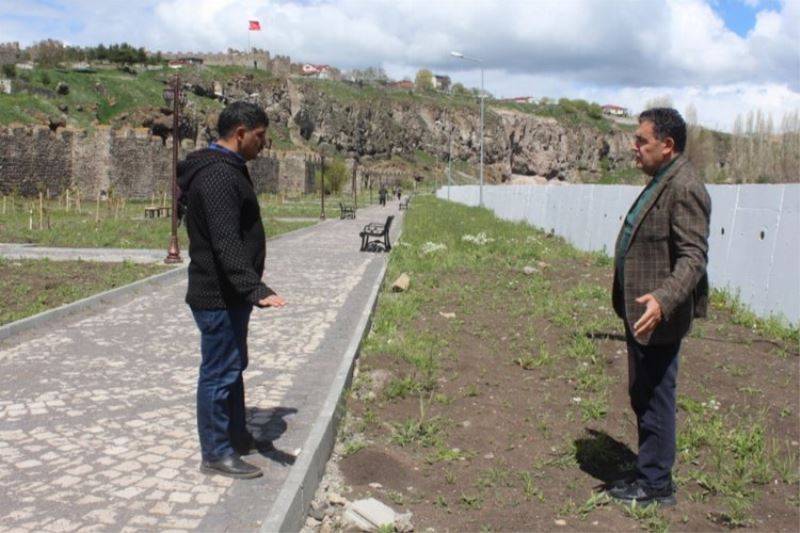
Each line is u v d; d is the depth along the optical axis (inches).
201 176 175.3
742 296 401.1
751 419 220.1
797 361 280.7
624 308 175.6
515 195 1262.3
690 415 223.5
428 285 473.4
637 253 169.9
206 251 177.0
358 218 1533.0
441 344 309.7
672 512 167.6
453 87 7416.3
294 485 161.2
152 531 151.4
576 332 326.3
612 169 6978.4
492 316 371.6
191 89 3427.7
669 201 164.6
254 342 332.2
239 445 195.6
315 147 4534.9
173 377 270.5
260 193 2664.9
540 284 467.5
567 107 7150.6
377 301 414.0
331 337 344.5
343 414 223.6
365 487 180.5
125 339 332.5
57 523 154.1
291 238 962.1
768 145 3152.1
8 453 193.3
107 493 169.8
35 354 302.5
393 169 5054.1
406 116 5757.9
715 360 278.4
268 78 4466.0
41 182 1743.4
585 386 252.5
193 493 170.9
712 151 3624.5
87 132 1902.1
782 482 183.2
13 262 589.9
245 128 179.9
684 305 164.7
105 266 587.5
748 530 159.3
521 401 240.7
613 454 197.9
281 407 238.8
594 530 158.4
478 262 587.8
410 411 232.2
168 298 449.1
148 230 957.2
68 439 204.7
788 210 359.6
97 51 3609.7
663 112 166.9
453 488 178.7
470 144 6102.4
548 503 171.0
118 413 228.1
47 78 2667.3
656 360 169.3
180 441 205.2
